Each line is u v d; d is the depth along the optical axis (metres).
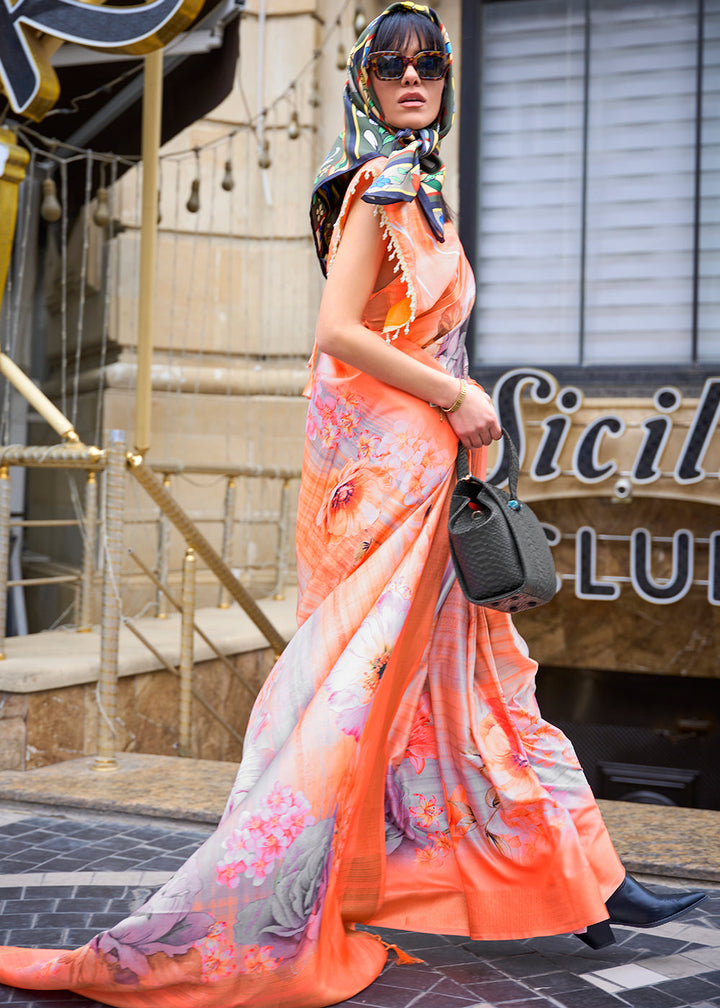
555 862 1.77
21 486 6.22
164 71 4.81
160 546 5.14
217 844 1.59
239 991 1.58
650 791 6.56
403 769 1.89
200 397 6.16
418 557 1.76
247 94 6.41
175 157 6.21
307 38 6.40
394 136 1.82
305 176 6.41
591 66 6.61
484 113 6.82
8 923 2.07
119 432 3.36
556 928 1.77
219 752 4.44
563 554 6.33
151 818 2.87
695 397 6.36
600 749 6.65
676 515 6.11
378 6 6.52
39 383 6.79
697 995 1.74
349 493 1.82
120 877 2.39
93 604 5.20
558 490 6.04
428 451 1.80
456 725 1.85
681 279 6.45
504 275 6.79
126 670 3.77
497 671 1.91
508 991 1.75
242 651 4.57
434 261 1.78
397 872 1.86
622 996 1.74
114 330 5.99
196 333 6.25
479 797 1.83
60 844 2.67
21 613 6.18
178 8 3.11
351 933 1.85
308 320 6.38
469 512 1.82
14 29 3.35
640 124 6.52
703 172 6.40
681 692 6.52
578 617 6.43
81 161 5.96
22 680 3.28
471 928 1.80
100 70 4.77
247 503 6.22
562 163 6.67
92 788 3.06
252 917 1.58
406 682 1.87
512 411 6.05
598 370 6.58
